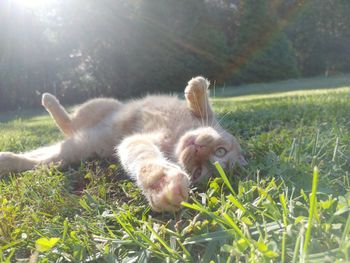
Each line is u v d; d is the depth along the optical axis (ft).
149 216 0.82
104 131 1.43
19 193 1.04
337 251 0.59
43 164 1.31
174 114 1.41
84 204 0.90
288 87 6.97
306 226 0.66
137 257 0.69
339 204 0.72
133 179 1.05
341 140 1.26
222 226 0.71
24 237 0.79
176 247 0.71
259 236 0.67
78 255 0.72
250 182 0.93
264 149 1.32
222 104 3.48
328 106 2.29
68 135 1.65
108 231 0.81
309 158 1.12
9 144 2.00
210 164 1.15
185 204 0.73
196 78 1.43
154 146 1.12
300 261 0.56
